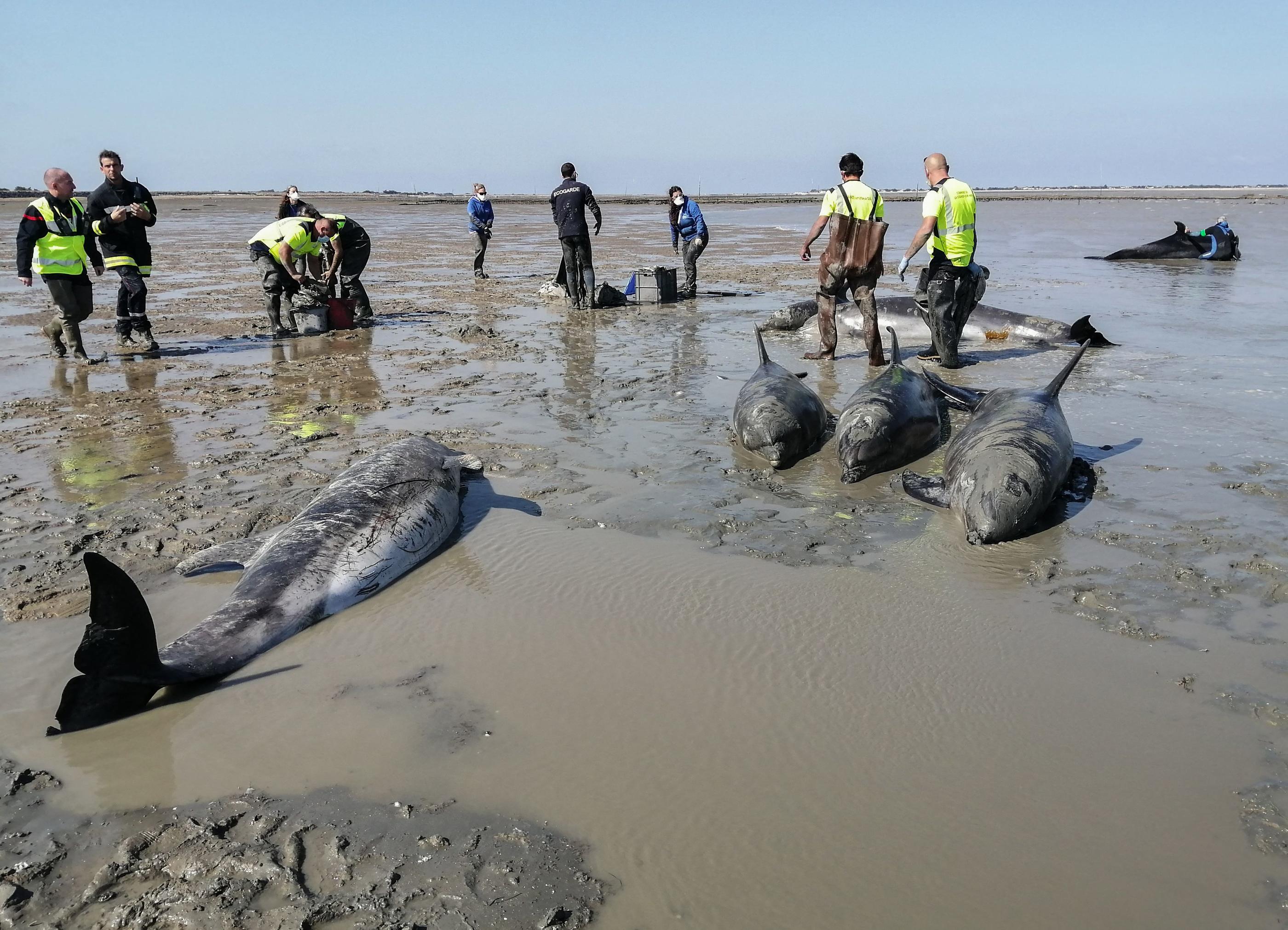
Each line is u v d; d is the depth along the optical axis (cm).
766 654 439
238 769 367
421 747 377
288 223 1333
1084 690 404
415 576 538
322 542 520
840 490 662
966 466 612
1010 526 559
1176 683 407
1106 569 520
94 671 398
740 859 312
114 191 1156
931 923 284
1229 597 483
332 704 411
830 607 483
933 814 331
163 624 481
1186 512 596
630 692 411
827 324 1110
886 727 381
